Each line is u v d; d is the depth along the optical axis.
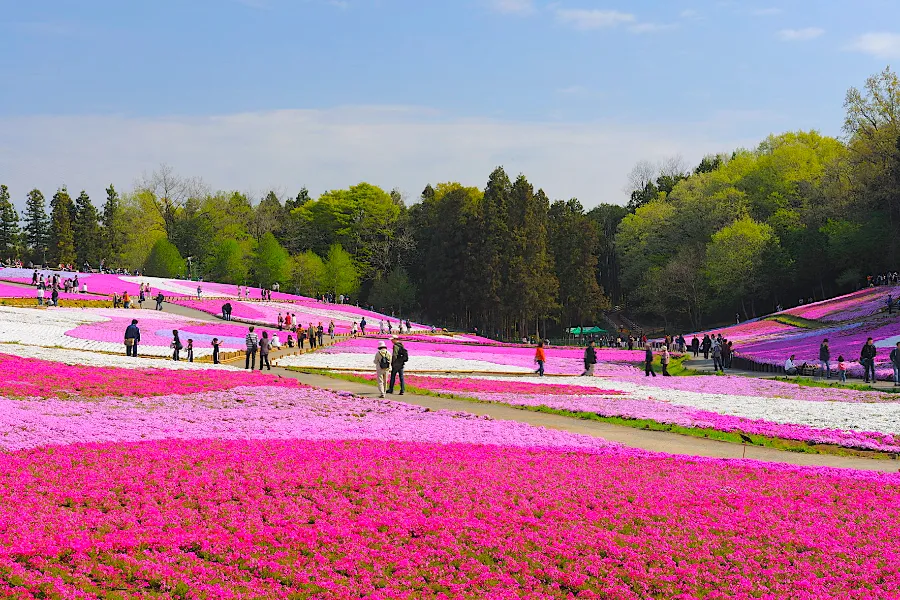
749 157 140.88
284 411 25.62
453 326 130.50
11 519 13.49
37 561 11.97
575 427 26.09
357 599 11.58
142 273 141.62
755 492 17.36
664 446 23.23
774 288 112.25
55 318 59.81
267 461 18.34
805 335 66.81
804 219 114.19
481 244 119.75
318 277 134.00
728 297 112.19
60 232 162.50
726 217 120.25
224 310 76.69
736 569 13.08
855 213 103.00
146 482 16.30
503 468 18.75
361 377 38.88
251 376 34.41
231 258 135.25
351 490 16.45
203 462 18.03
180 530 13.72
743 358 56.22
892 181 98.19
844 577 12.87
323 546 13.52
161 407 25.16
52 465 17.06
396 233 152.75
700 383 42.12
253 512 14.87
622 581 12.62
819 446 23.67
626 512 15.70
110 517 14.07
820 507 16.41
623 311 147.25
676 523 15.19
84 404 24.53
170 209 161.38
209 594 11.38
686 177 175.88
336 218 156.88
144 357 44.09
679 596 12.06
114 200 170.62
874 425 26.61
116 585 11.53
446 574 12.64
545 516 15.35
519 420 27.28
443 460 19.28
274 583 12.02
